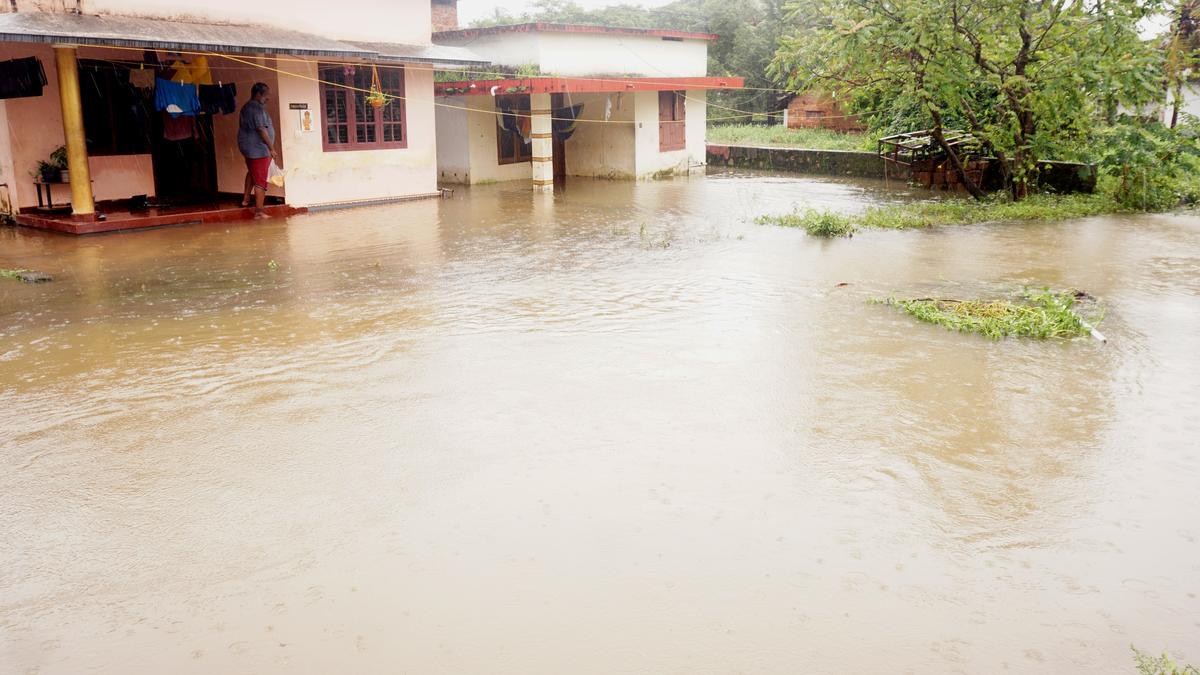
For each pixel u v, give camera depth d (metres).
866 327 8.38
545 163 20.62
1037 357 7.51
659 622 3.88
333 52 15.61
